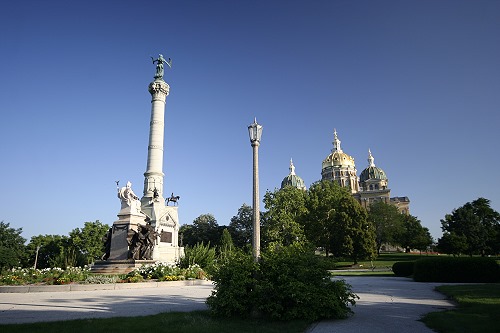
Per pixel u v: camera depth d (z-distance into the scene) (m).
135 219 37.31
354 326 10.92
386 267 64.62
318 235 78.88
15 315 13.04
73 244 79.69
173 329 10.00
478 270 28.05
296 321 11.34
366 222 73.88
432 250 117.50
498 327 9.90
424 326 10.90
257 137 14.62
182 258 34.97
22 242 78.38
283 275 12.13
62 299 17.92
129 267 33.28
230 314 12.20
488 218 90.88
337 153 155.50
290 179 156.12
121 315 13.00
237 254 13.60
